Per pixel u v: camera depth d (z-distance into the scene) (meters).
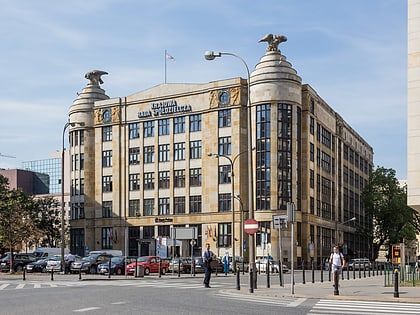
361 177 122.31
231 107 79.94
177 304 18.83
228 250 78.12
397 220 98.50
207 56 30.91
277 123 76.12
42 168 178.12
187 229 54.22
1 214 55.72
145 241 85.75
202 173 82.19
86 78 96.81
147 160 88.19
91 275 47.78
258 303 19.72
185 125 84.69
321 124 89.56
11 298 21.27
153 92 88.19
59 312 16.20
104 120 92.44
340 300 21.42
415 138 35.50
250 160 29.69
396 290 21.70
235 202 78.12
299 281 37.44
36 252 69.50
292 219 24.81
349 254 106.56
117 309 17.06
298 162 79.25
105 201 91.50
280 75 76.75
